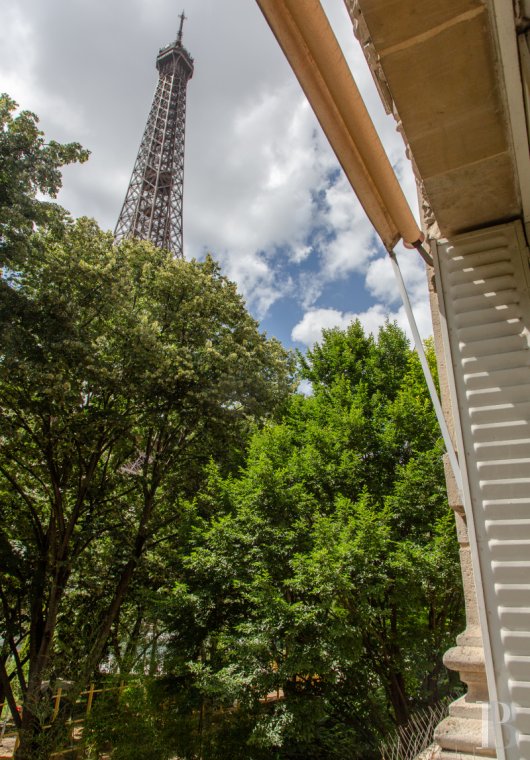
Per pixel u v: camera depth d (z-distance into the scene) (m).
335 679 9.21
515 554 1.54
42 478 15.89
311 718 9.37
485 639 1.49
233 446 16.33
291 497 11.38
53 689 12.65
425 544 10.55
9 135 12.97
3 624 15.15
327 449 12.46
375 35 1.38
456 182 1.79
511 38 1.35
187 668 10.89
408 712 10.51
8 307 12.56
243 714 10.96
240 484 12.33
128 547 15.38
